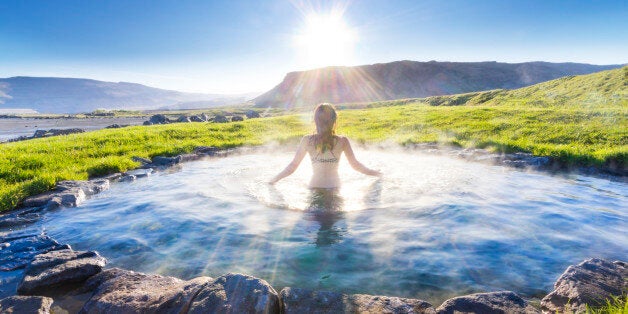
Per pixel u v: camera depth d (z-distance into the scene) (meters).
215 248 3.43
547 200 4.83
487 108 23.56
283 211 4.39
